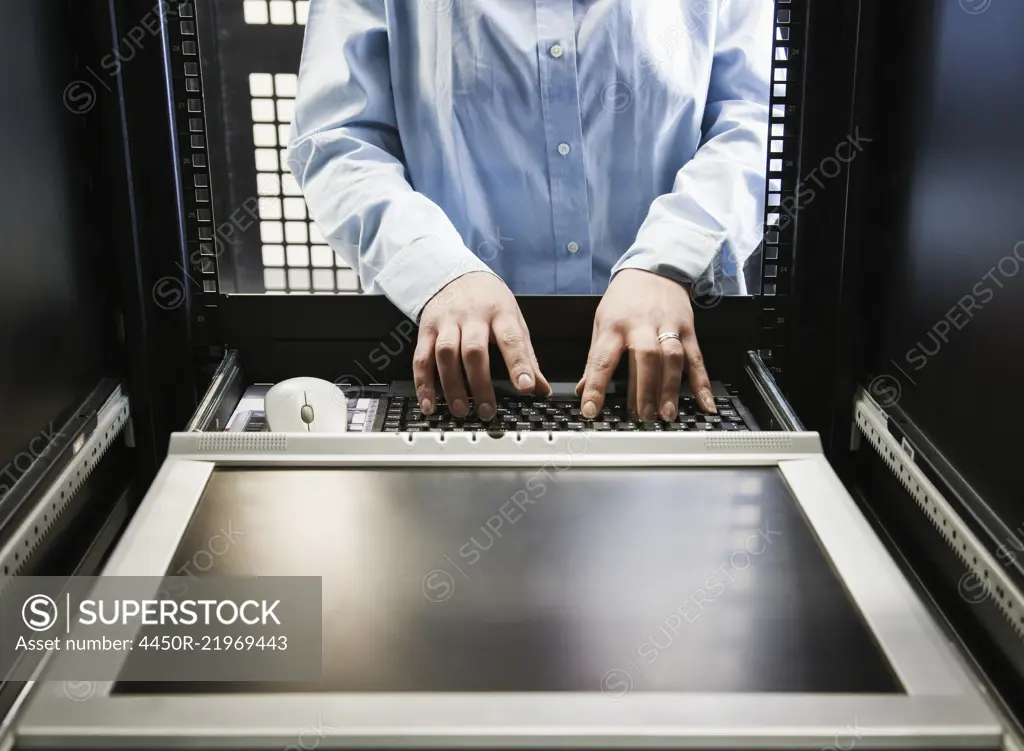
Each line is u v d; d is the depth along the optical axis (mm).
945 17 978
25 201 944
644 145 1208
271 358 1212
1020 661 795
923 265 1033
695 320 1201
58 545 984
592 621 746
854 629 741
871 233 1167
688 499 909
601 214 1239
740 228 1181
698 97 1190
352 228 1178
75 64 1075
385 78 1204
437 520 871
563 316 1196
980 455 904
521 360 1058
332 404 1078
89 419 1051
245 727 635
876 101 1130
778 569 812
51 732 633
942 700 664
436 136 1215
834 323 1182
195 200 1165
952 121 961
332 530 856
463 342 1057
